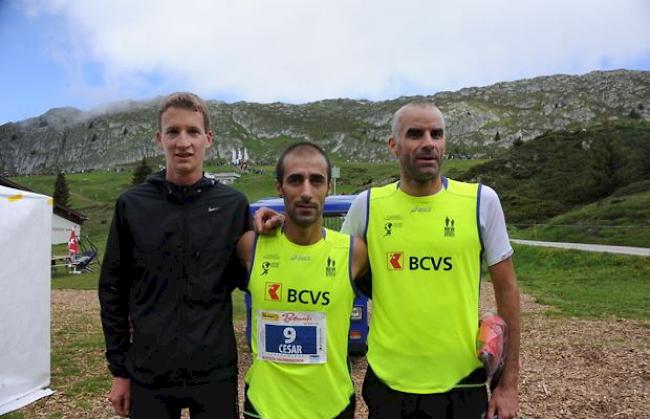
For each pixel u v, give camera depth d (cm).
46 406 510
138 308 257
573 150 5216
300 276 258
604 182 4469
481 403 254
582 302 1205
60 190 7025
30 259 543
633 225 2823
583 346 750
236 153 14500
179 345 250
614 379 586
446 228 257
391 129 277
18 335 524
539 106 16288
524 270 2048
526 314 1054
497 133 14288
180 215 258
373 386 262
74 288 1664
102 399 527
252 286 264
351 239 270
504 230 265
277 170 263
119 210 264
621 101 15362
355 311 604
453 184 271
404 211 264
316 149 258
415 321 254
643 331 855
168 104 263
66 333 871
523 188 4750
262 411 253
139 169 8438
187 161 258
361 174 9350
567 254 2061
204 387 252
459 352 253
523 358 689
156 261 254
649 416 472
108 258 265
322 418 253
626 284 1532
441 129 259
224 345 258
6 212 518
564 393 539
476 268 261
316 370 254
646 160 4638
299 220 253
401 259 259
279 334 258
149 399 251
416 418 252
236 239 269
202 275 255
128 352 263
